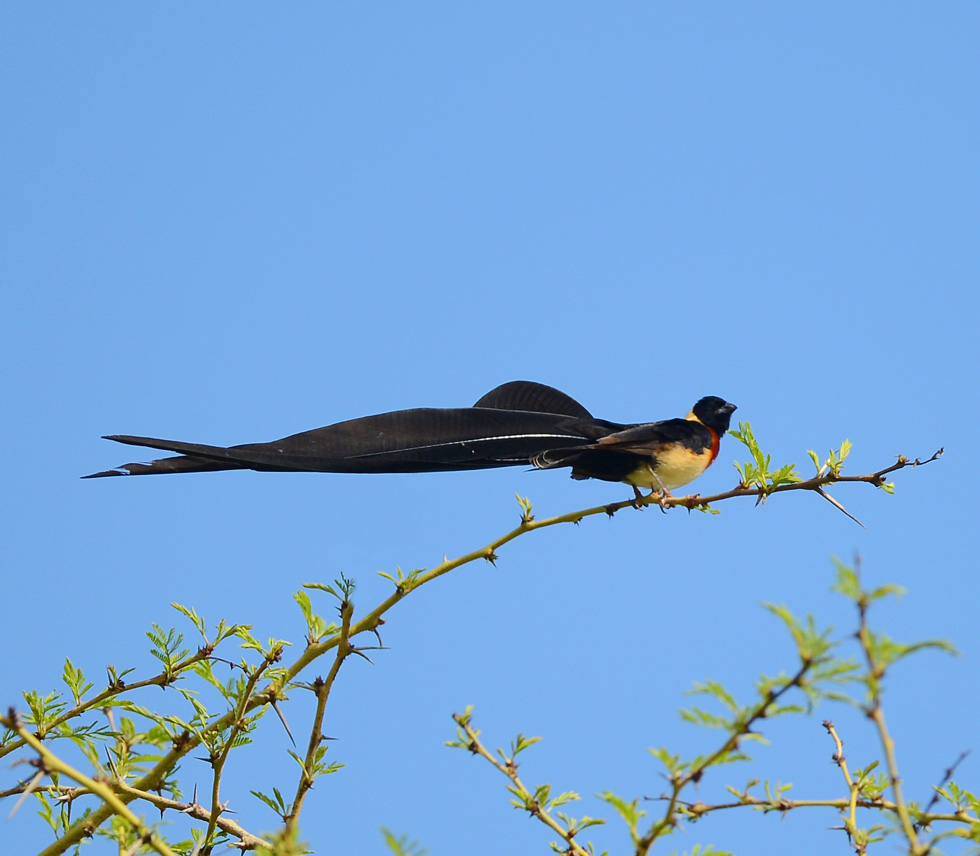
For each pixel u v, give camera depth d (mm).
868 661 6578
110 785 10117
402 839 6281
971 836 7922
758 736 7004
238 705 10148
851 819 9227
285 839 7379
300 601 10633
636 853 7629
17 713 7945
